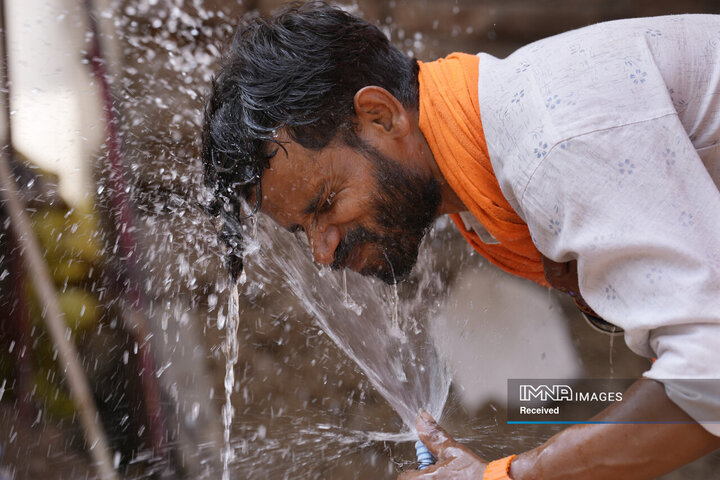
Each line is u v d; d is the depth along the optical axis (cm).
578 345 510
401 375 449
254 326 507
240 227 254
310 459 421
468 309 528
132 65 555
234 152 231
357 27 230
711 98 207
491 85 219
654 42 210
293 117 223
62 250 473
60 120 509
